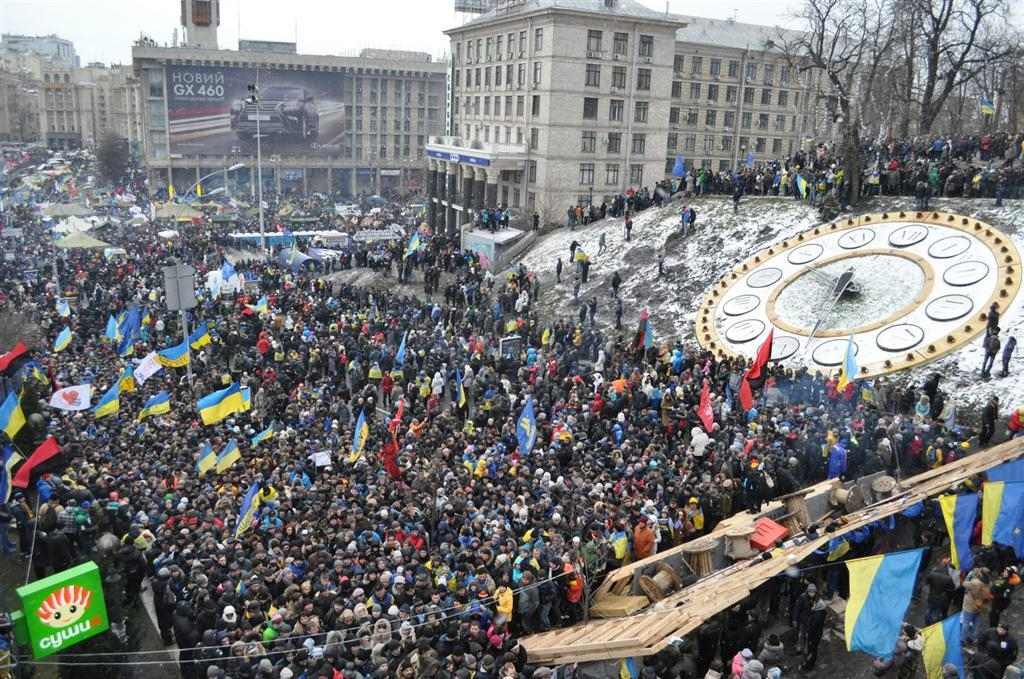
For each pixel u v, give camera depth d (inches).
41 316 1553.9
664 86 2758.4
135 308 1413.6
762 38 3590.1
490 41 2918.3
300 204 3978.8
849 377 993.5
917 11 1967.3
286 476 811.4
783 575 647.8
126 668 572.1
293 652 515.8
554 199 2669.8
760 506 741.9
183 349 1163.9
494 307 1615.4
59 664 523.2
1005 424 981.2
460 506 714.2
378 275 2245.3
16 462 748.6
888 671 574.6
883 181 1555.1
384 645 522.6
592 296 1747.0
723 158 3585.1
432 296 1967.3
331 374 1312.7
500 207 2679.6
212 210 3176.7
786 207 1700.3
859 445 827.4
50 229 2598.4
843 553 670.5
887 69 2321.6
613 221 2101.4
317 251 2519.7
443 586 599.8
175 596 592.4
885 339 1227.9
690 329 1494.8
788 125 3695.9
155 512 717.3
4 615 548.4
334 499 742.5
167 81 4638.3
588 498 748.6
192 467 850.1
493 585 589.3
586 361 1296.8
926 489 721.0
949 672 458.9
